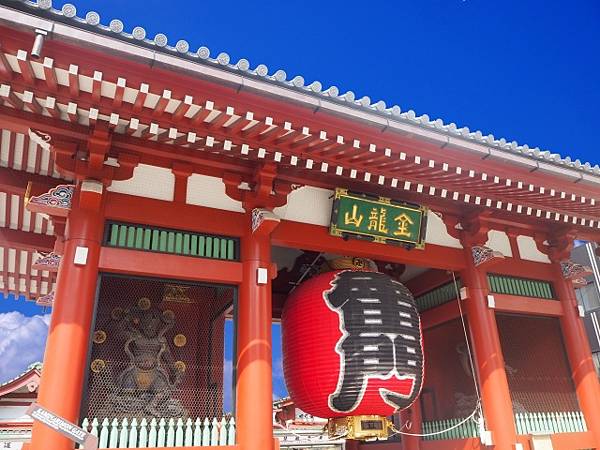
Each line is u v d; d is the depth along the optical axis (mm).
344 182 8406
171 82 5793
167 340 8250
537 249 10648
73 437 4301
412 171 7859
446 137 7402
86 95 5938
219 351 8500
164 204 7301
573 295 10328
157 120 6398
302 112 6527
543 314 9953
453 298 10039
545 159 8312
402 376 7629
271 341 7082
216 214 7598
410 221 8875
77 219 6676
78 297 6258
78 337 6078
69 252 6492
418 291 10938
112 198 7027
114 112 6203
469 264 9539
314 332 7848
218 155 7531
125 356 7465
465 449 9078
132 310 7918
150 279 7039
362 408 7598
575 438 8969
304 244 8188
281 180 8047
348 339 7633
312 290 8195
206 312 8633
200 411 7285
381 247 8828
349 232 8492
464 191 8523
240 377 6828
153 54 5543
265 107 6340
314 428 20312
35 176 8070
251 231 7660
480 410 8891
